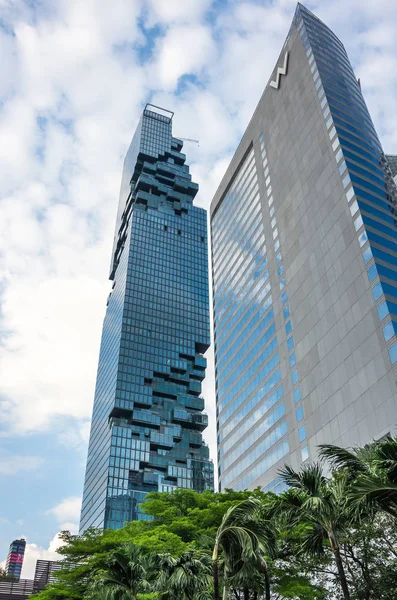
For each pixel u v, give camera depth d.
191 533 37.47
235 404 97.31
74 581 38.09
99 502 183.50
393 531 31.02
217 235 127.94
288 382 77.50
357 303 64.69
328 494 22.94
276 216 93.31
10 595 67.00
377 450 21.20
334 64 94.31
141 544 33.88
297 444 71.06
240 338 101.12
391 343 56.97
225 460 97.12
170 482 192.12
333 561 33.09
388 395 55.28
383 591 29.61
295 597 32.47
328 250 74.00
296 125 93.12
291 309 81.06
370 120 89.06
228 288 113.44
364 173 74.94
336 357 66.38
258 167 106.81
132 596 25.38
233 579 22.61
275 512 23.62
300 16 102.31
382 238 66.94
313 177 83.06
